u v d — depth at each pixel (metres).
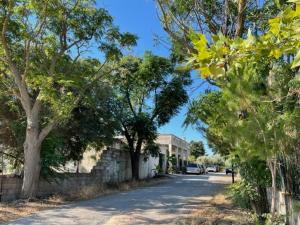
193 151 85.44
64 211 13.45
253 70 5.21
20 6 14.12
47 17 15.69
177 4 10.05
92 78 18.09
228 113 5.21
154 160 39.69
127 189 22.16
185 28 9.80
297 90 5.34
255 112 5.20
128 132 30.34
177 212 13.58
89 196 17.72
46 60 16.98
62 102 15.45
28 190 15.70
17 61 16.38
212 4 10.15
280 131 5.13
